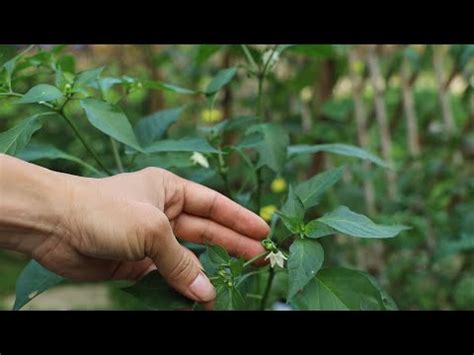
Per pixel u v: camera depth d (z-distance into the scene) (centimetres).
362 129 112
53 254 39
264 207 65
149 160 52
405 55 104
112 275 42
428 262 93
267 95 104
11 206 36
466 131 107
